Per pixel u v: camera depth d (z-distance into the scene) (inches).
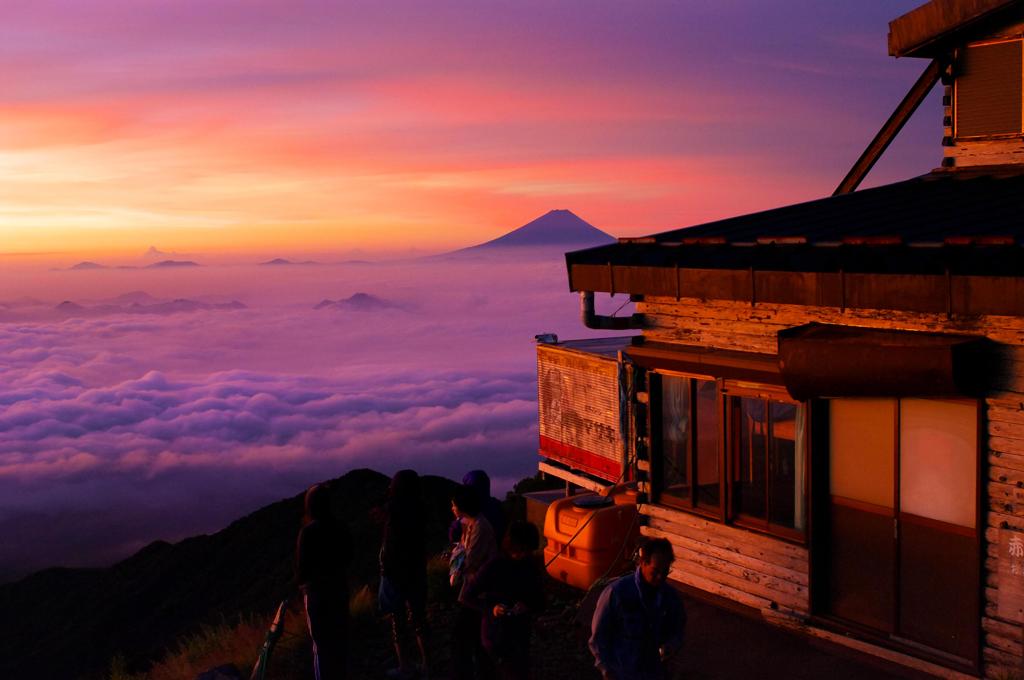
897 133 457.4
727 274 325.1
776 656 316.5
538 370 572.7
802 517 331.6
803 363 300.7
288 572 1861.5
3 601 3580.2
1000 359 265.4
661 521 393.1
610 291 379.2
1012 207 323.6
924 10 419.5
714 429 368.2
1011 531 264.5
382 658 349.1
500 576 251.0
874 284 277.6
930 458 289.3
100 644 2331.4
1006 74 407.8
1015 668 263.9
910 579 296.7
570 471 541.0
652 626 207.3
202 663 379.2
